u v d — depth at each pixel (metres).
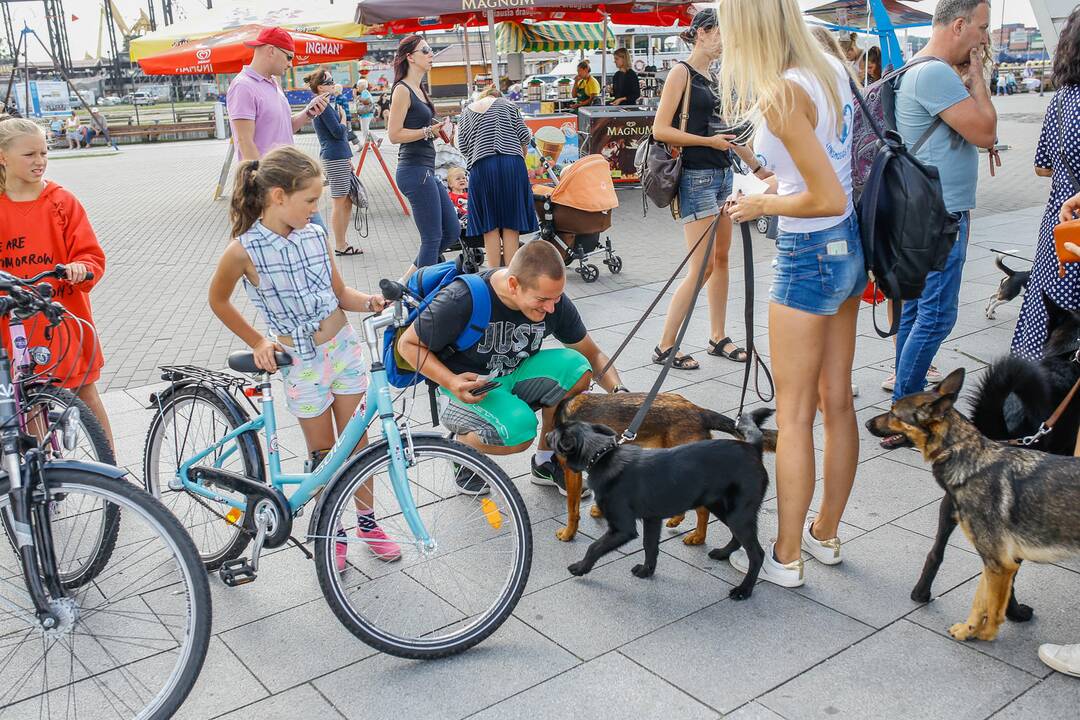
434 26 15.23
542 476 4.26
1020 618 3.08
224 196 15.88
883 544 3.66
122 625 3.14
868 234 3.11
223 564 3.38
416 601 3.36
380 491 3.93
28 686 2.90
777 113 2.83
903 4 15.92
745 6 2.85
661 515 3.27
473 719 2.69
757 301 7.56
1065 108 3.80
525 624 3.20
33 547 2.64
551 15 14.66
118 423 5.33
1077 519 2.68
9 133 3.63
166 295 8.70
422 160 7.69
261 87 6.11
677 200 5.91
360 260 9.98
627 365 6.02
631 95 16.81
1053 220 3.90
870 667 2.87
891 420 3.09
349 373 3.53
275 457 3.36
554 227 8.48
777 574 3.37
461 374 3.43
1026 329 4.10
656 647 3.02
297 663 3.01
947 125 4.35
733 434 3.75
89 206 15.17
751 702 2.72
